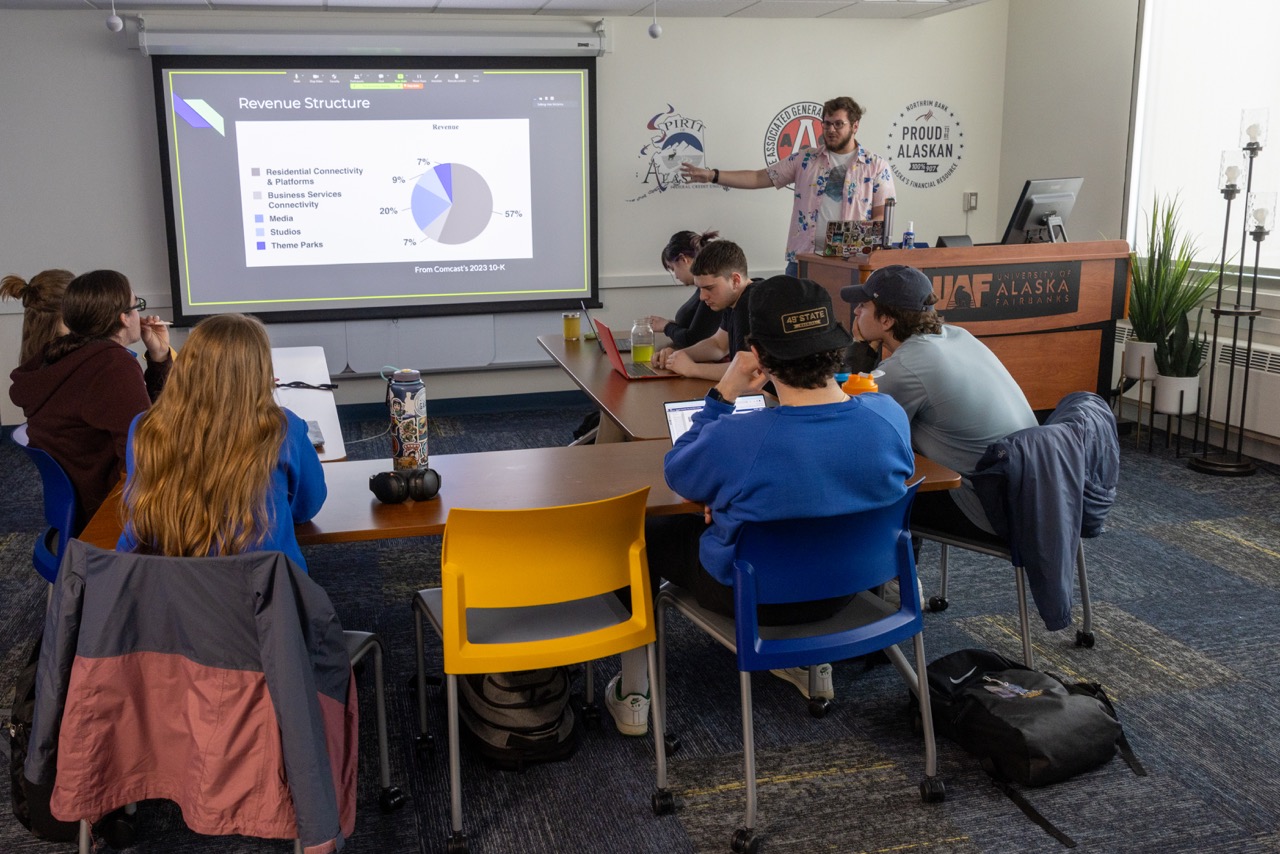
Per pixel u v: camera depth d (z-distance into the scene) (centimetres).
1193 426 549
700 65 628
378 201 601
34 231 562
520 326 634
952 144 678
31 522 443
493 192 614
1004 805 241
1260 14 508
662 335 475
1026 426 296
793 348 206
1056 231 513
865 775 253
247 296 593
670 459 225
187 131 566
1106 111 601
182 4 537
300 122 582
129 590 183
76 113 555
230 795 189
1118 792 245
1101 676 303
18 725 222
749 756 221
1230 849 224
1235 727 274
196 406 194
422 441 248
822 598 221
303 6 549
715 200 647
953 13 659
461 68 595
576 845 228
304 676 183
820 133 655
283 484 203
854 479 211
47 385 276
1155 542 409
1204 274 521
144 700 190
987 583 371
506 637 222
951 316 454
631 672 267
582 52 601
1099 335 482
